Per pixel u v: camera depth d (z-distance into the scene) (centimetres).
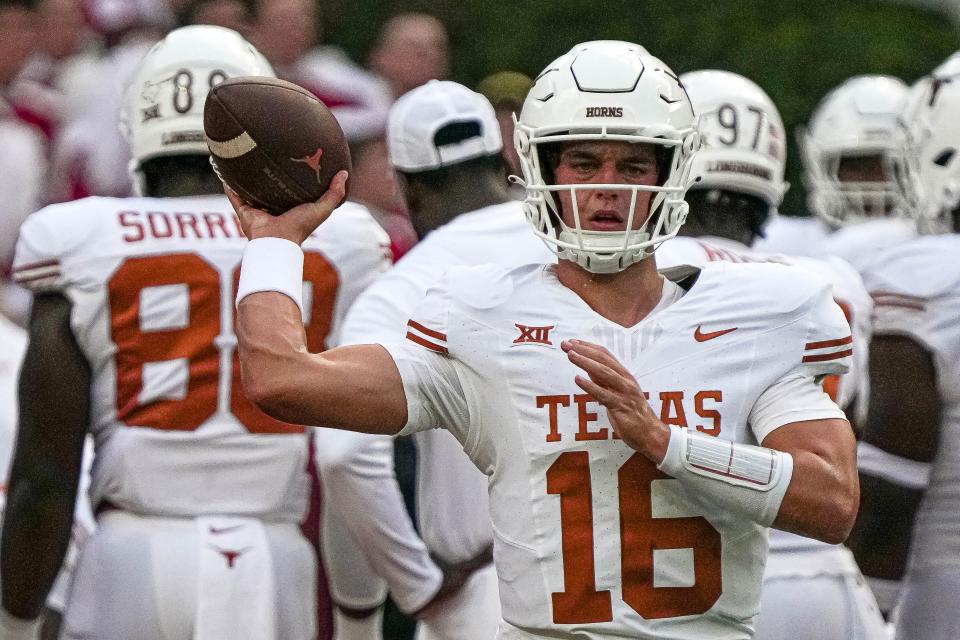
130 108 1521
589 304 1099
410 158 1614
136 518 1458
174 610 1432
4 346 1805
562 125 1077
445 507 1561
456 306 1104
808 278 1106
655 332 1083
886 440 1502
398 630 1922
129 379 1453
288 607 1473
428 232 1630
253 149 1097
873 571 1523
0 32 3117
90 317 1446
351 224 1527
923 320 1491
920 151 1598
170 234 1465
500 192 1623
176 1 3416
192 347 1457
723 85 1581
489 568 1575
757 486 1039
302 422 1070
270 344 1059
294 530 1501
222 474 1463
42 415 1447
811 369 1088
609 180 1077
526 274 1117
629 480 1066
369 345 1104
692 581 1067
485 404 1094
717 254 1472
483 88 2281
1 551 1468
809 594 1452
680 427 1047
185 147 1475
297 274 1093
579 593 1068
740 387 1077
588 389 1033
